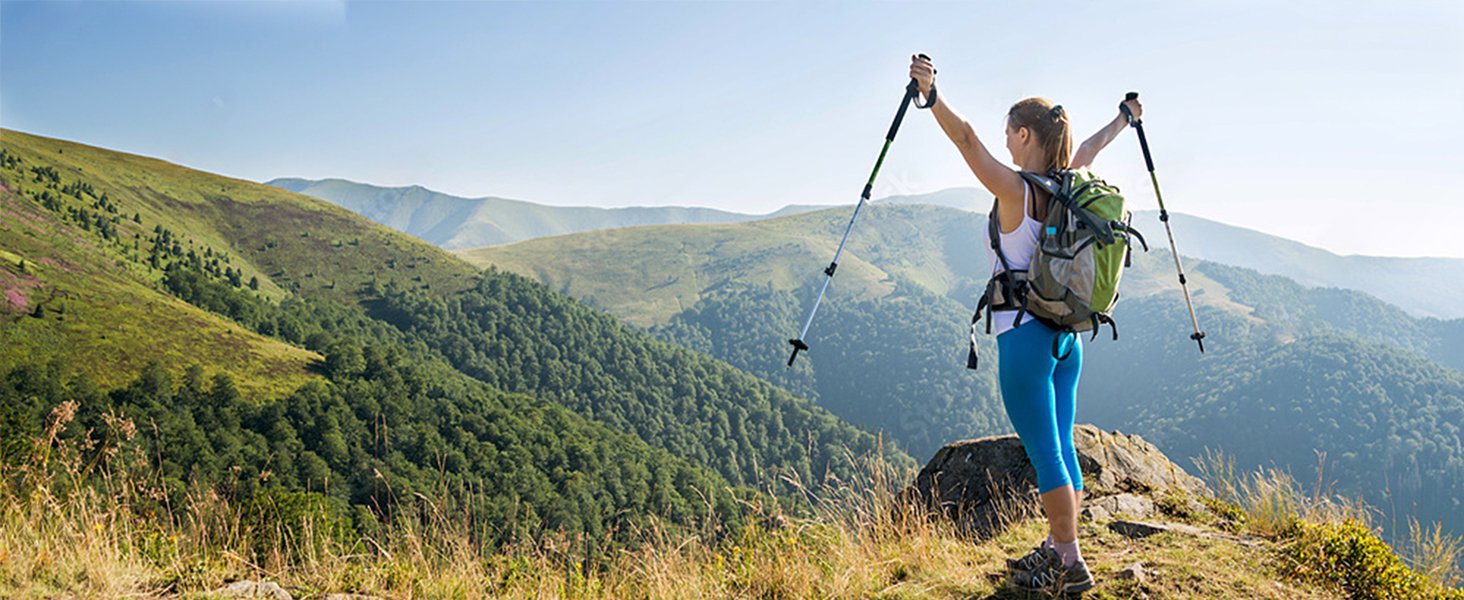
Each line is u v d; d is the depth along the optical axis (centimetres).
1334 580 323
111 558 318
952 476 498
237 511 359
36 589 293
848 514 399
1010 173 274
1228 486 463
